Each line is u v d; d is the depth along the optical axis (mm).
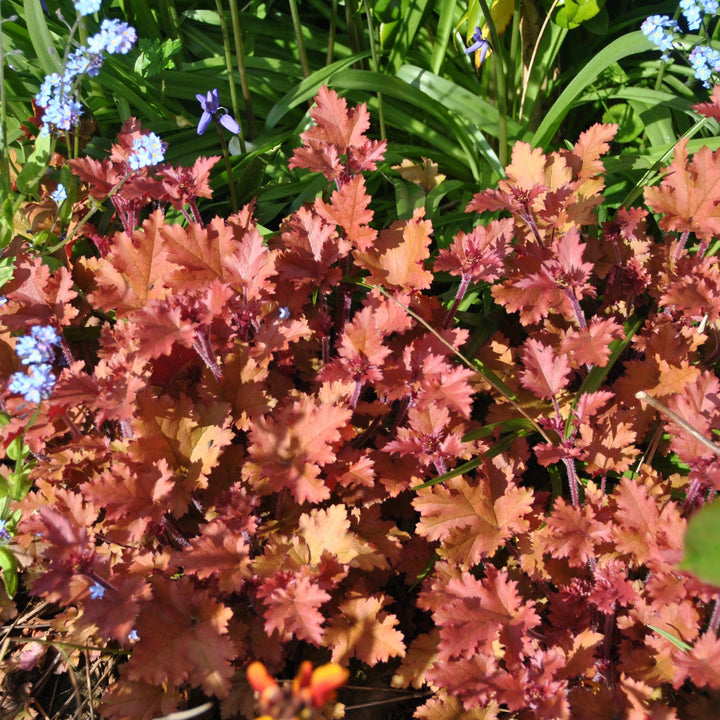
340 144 3188
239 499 2604
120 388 2553
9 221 3330
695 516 1390
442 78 4094
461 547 2547
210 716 2576
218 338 2875
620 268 3275
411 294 3000
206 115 3305
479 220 3865
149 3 4484
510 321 3527
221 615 2369
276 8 4660
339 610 2660
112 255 2889
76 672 2748
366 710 2633
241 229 3275
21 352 2385
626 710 2238
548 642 2543
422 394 2688
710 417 2496
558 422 2674
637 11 4570
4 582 2959
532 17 4176
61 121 3070
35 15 3689
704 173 3055
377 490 2805
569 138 4500
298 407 2609
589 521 2463
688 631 2307
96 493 2453
